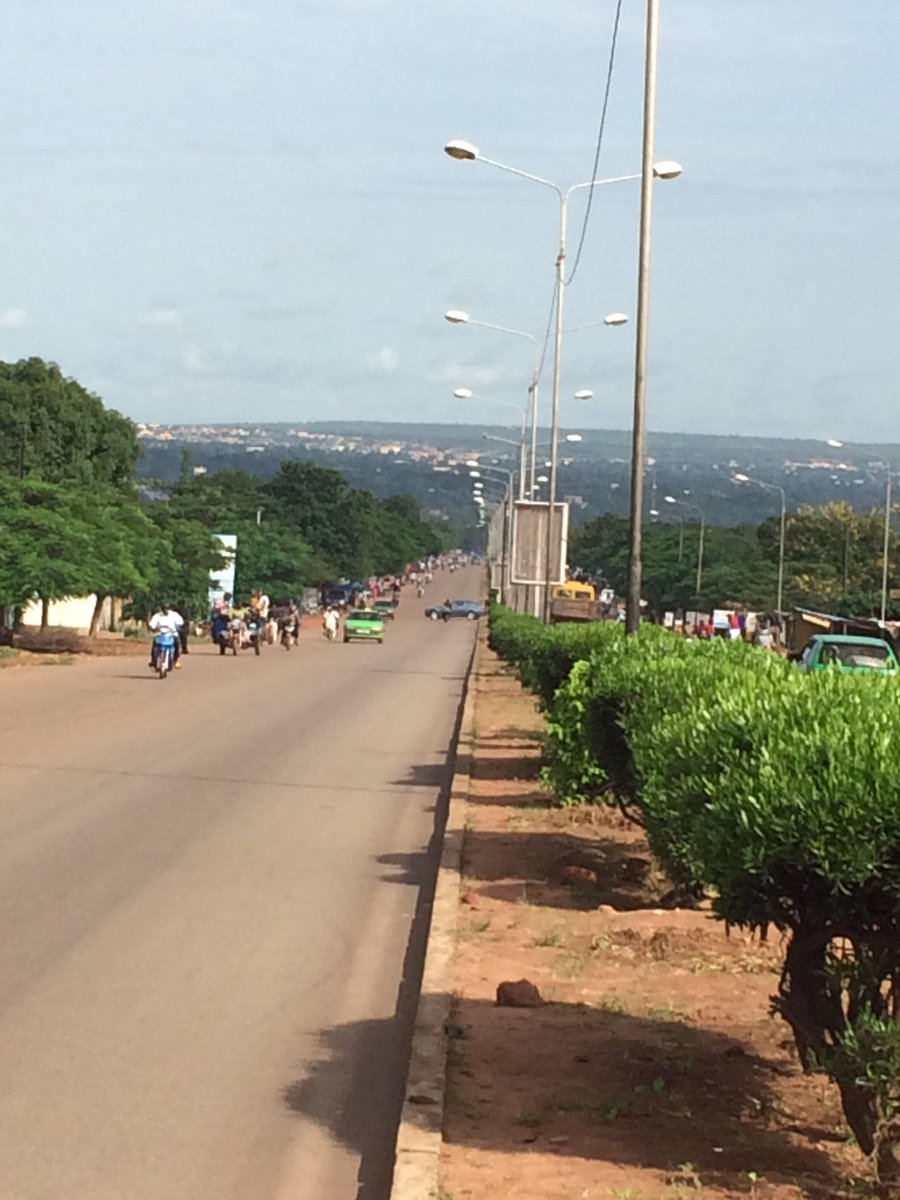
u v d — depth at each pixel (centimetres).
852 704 601
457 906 1090
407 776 1928
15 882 1130
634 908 1120
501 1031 777
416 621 11781
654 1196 555
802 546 9575
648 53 1859
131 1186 582
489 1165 586
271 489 13250
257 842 1369
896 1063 545
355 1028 807
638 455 1870
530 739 2439
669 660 1122
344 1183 598
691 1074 712
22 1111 658
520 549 3681
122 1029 782
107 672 3788
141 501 6675
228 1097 690
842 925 567
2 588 4244
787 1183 575
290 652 5794
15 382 6278
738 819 554
